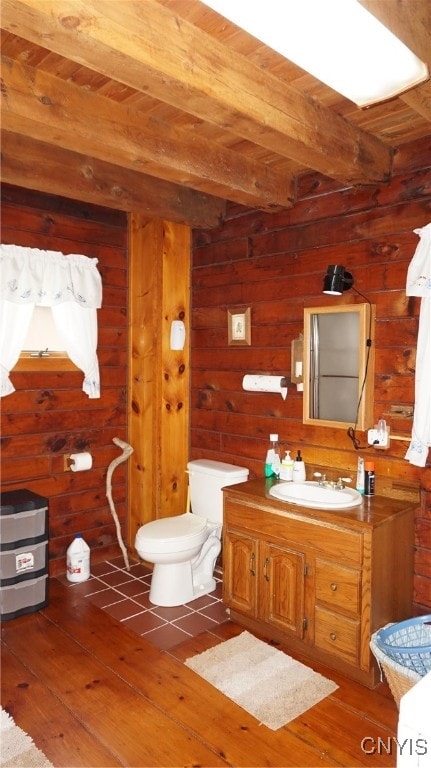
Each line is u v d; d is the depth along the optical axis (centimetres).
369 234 260
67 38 141
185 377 358
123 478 365
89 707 206
